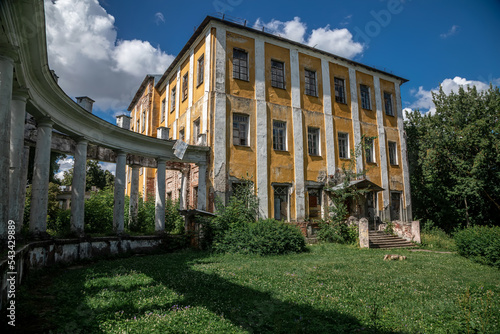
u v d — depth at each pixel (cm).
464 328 485
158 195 1638
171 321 482
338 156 2167
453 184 2412
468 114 2391
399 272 989
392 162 2473
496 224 2398
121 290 680
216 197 1683
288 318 513
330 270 984
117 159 1469
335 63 2284
